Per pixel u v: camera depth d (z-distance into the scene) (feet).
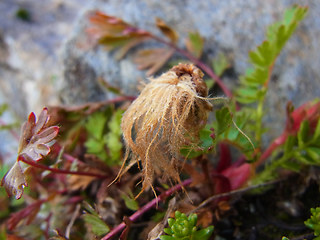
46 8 0.71
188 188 0.26
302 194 0.28
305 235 0.25
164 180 0.22
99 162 0.30
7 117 0.60
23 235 0.29
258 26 0.39
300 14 0.28
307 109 0.29
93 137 0.31
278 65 0.35
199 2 0.43
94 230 0.23
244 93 0.29
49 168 0.24
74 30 0.43
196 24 0.41
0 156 0.47
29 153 0.20
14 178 0.20
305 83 0.34
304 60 0.35
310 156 0.26
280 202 0.28
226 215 0.27
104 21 0.37
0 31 0.61
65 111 0.32
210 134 0.21
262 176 0.28
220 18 0.41
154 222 0.25
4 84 0.62
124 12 0.43
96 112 0.33
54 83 0.48
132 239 0.27
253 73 0.28
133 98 0.34
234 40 0.39
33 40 0.59
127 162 0.23
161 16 0.42
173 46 0.37
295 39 0.36
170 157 0.22
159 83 0.21
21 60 0.57
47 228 0.30
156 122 0.20
